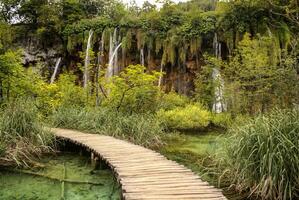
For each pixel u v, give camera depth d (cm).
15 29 2530
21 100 1147
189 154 1097
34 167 930
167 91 2178
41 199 702
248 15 2012
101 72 1741
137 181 657
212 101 1814
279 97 1383
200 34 2102
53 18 2467
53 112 1462
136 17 2388
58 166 955
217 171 831
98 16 2631
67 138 1133
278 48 1864
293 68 1444
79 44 2456
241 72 1563
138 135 1224
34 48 2506
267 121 693
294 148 637
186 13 2266
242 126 763
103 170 923
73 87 1742
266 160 630
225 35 2036
